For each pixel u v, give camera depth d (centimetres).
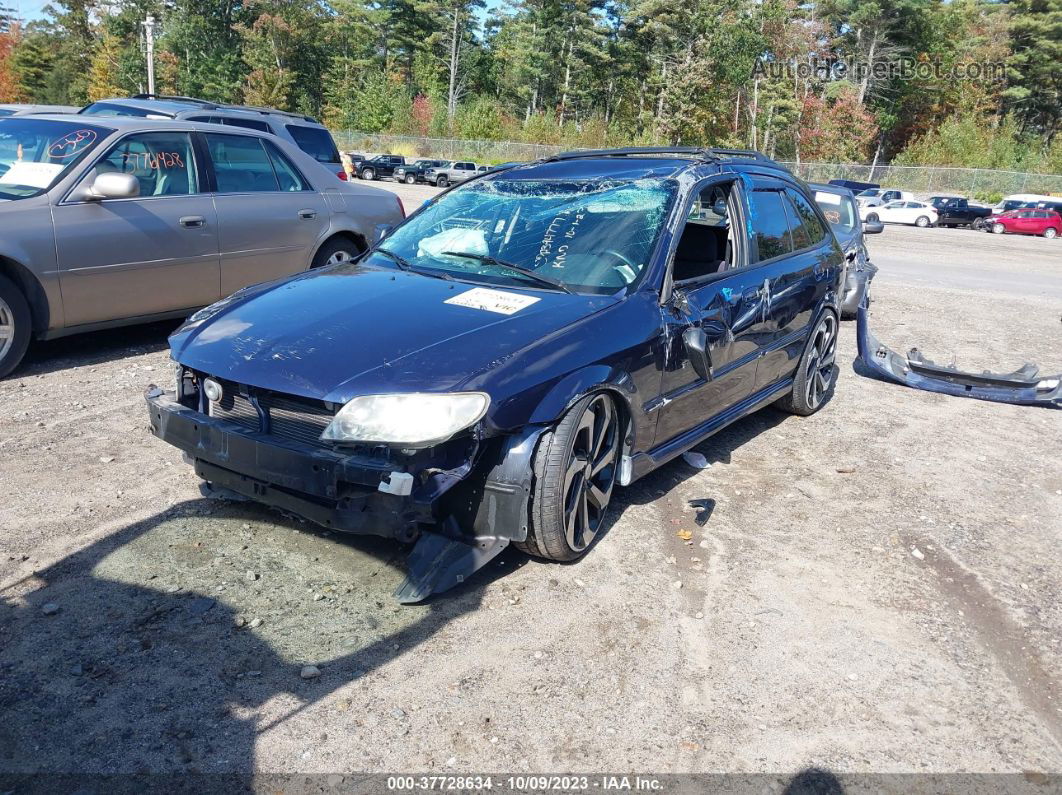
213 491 378
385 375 303
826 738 258
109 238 575
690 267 503
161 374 586
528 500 322
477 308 357
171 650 282
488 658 287
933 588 354
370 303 364
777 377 530
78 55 8375
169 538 356
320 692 266
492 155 6156
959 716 271
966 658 304
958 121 6725
